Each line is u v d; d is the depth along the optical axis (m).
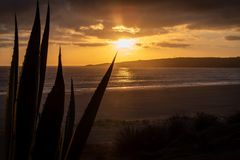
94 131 24.53
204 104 50.34
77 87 87.69
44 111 1.08
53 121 1.08
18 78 1.05
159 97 62.44
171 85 100.44
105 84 1.13
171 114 39.06
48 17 1.10
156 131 15.24
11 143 1.04
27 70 1.02
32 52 1.03
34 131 1.04
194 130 16.27
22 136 1.02
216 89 82.25
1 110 24.12
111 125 27.95
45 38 1.11
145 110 43.12
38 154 1.05
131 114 39.12
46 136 1.06
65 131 1.24
